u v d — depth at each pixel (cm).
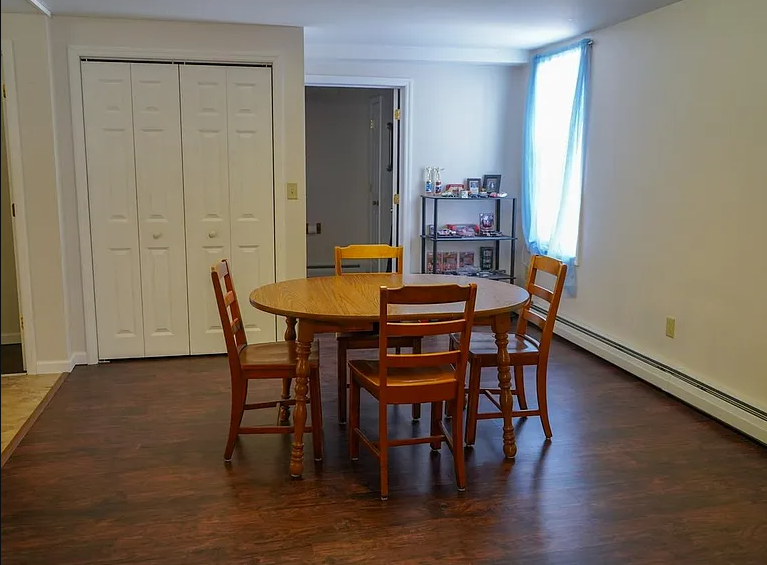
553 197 505
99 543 228
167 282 444
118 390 385
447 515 249
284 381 336
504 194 572
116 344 444
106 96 417
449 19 421
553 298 303
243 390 288
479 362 301
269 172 445
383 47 523
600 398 375
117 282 438
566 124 484
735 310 335
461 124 571
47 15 393
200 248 445
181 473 282
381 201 711
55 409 355
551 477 280
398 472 284
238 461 294
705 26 351
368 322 279
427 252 585
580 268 488
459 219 587
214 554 222
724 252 341
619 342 436
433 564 218
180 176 435
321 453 293
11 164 399
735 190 333
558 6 382
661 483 274
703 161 355
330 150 787
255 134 440
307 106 773
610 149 444
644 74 405
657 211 396
